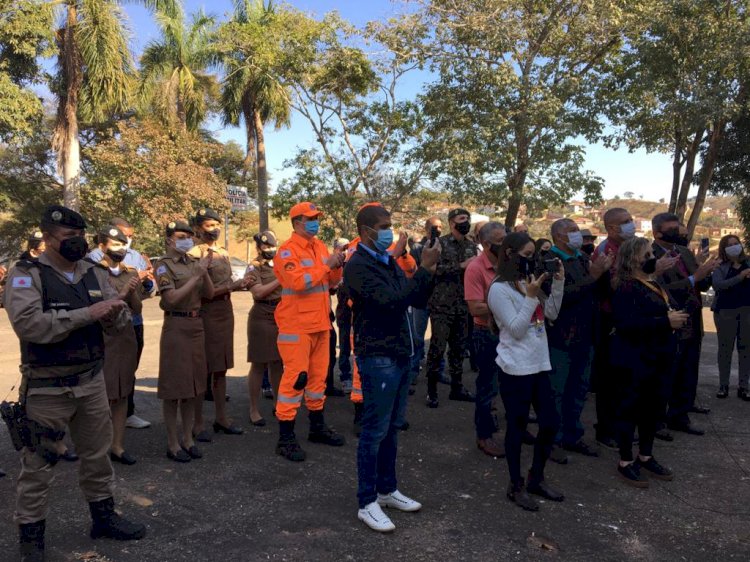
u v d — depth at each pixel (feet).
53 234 10.05
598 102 49.19
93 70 60.85
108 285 11.25
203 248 16.74
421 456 15.74
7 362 27.61
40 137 85.10
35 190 88.74
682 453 16.38
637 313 13.76
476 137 49.08
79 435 10.63
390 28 51.16
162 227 73.51
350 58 55.93
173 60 84.07
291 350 15.23
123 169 71.26
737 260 21.68
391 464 12.44
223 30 64.18
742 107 47.75
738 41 44.45
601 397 16.89
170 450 15.07
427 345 31.37
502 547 10.99
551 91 48.42
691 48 47.62
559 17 47.88
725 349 22.07
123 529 10.93
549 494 13.05
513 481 12.84
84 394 10.34
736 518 12.44
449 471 14.74
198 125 92.73
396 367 11.63
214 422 17.46
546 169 48.73
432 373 20.02
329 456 15.64
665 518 12.39
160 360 14.84
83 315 9.98
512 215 51.78
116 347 14.29
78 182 66.03
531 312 11.99
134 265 17.70
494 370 15.78
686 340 17.66
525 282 12.50
